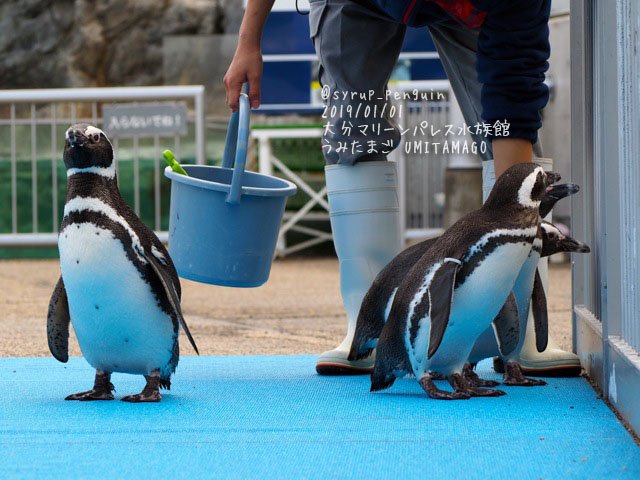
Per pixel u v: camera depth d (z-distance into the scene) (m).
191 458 3.08
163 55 16.88
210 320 7.65
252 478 2.86
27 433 3.42
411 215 12.79
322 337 6.68
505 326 4.09
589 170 4.73
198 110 12.44
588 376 4.64
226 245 4.48
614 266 4.01
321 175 13.22
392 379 4.13
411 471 2.94
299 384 4.48
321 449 3.19
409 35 11.19
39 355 5.71
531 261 4.16
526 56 4.04
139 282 3.79
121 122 12.72
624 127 3.80
